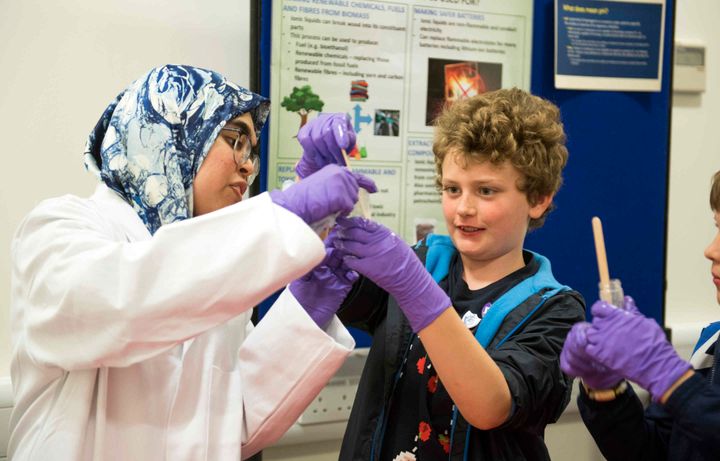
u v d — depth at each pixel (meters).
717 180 1.08
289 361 1.04
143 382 1.02
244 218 0.90
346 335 1.13
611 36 2.00
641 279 2.12
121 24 1.61
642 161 2.08
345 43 1.73
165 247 0.88
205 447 1.00
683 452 1.01
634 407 1.01
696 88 2.21
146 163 1.09
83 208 1.03
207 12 1.69
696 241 2.30
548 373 0.98
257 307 1.74
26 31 1.54
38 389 1.01
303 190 0.95
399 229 1.84
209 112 1.13
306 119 1.71
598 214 2.05
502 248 1.07
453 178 1.05
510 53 1.91
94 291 0.87
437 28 1.82
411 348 1.12
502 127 1.01
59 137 1.59
